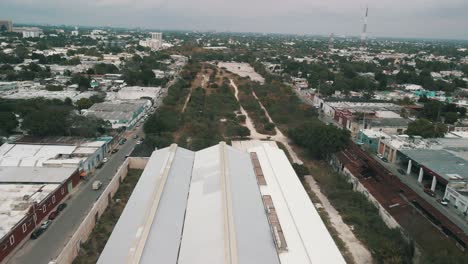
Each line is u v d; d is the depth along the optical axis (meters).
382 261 46.09
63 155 70.88
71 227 51.75
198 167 63.19
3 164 65.69
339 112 115.06
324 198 65.00
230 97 141.75
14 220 47.31
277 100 137.38
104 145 78.94
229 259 37.28
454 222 54.97
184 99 136.75
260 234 44.09
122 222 46.16
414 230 51.94
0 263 42.97
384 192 62.59
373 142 88.75
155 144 82.50
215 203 49.19
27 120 81.25
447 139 87.38
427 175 72.62
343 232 53.84
